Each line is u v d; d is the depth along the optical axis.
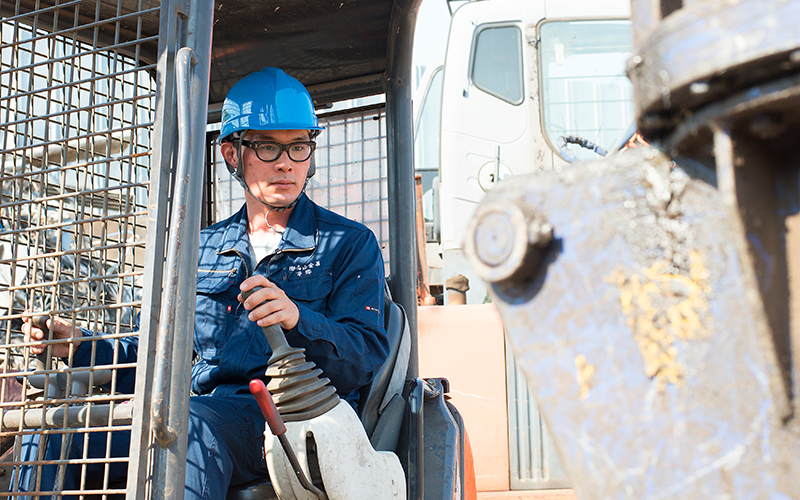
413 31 1.96
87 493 1.10
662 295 0.47
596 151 3.12
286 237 1.67
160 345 1.02
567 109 4.02
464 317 3.33
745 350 0.44
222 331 1.62
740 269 0.44
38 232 1.23
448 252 3.92
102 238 1.16
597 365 0.49
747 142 0.43
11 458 1.48
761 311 0.42
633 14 0.48
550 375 0.51
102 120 2.13
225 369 1.56
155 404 1.01
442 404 1.78
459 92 4.01
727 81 0.41
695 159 0.46
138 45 1.17
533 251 0.51
